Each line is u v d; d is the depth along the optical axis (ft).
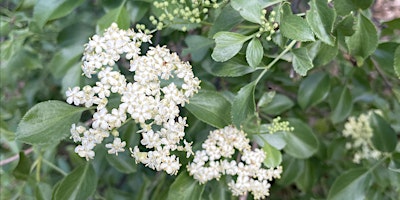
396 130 1.61
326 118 1.82
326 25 0.93
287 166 1.42
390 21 1.09
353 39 1.03
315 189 1.75
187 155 0.99
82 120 1.35
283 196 1.74
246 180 1.04
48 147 1.24
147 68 0.90
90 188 1.13
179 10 1.05
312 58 1.05
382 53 1.17
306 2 1.20
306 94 1.38
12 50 1.43
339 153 1.57
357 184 1.25
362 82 1.49
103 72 0.90
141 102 0.88
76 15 1.64
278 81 1.48
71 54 1.37
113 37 0.92
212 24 1.05
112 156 1.26
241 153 1.05
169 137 0.93
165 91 0.91
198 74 1.37
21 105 1.74
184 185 1.03
